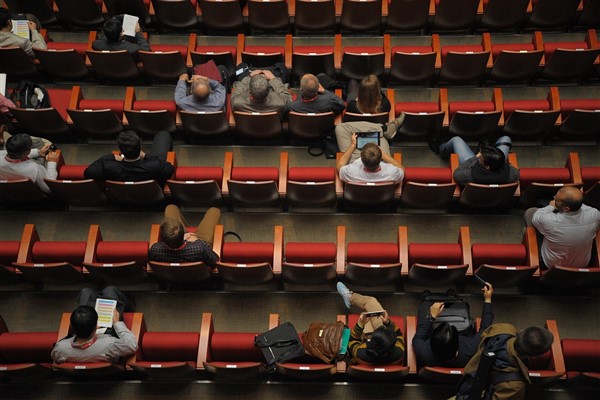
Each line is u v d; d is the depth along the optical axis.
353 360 4.53
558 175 5.53
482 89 6.89
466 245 5.04
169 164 5.59
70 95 6.67
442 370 4.25
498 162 5.28
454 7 7.08
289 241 5.70
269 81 6.25
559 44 6.92
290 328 4.60
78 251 5.12
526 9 7.14
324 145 6.23
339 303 5.30
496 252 5.03
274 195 5.57
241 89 6.17
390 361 4.41
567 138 6.30
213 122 6.04
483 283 4.85
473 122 5.99
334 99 6.05
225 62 6.71
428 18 7.28
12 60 6.70
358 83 6.79
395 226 5.75
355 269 4.90
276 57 6.72
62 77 6.93
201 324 4.75
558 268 4.81
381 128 5.88
